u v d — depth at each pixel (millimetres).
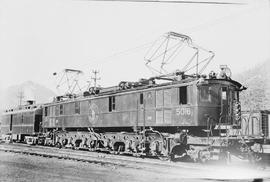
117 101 22562
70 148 28266
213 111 16844
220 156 15273
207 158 15672
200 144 16312
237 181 11461
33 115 34719
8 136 40219
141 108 20391
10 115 40812
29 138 34688
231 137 15312
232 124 17062
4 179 12000
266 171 13766
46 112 32281
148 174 13008
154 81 20625
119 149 22438
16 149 25391
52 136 30797
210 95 16859
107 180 11719
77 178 12156
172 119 18062
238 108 17266
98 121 24203
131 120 21109
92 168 14867
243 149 15469
